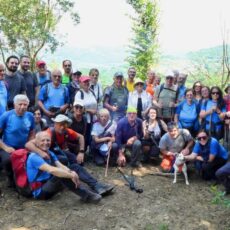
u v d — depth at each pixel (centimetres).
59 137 618
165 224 524
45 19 1973
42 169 537
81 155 647
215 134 743
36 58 2003
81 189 554
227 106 753
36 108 645
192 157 661
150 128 743
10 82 680
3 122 584
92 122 739
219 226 526
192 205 582
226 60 1258
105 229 505
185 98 775
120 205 569
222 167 619
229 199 601
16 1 1869
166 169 699
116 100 783
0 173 650
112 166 731
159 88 796
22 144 598
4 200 559
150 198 598
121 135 718
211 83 1249
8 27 1884
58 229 496
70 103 756
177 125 723
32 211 533
